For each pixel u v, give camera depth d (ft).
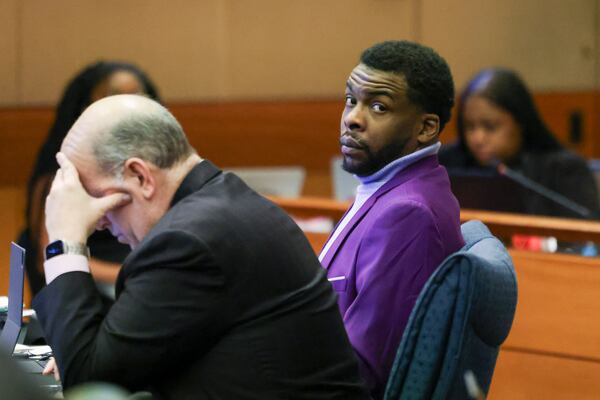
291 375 15.48
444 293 16.38
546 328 24.59
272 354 15.38
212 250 15.19
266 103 51.13
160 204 16.12
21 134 46.78
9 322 17.62
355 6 52.01
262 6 50.88
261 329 15.40
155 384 15.56
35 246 28.40
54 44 47.26
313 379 15.64
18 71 46.88
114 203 16.08
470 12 53.88
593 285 24.14
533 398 24.80
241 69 50.85
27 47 46.93
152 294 15.14
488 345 17.04
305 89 51.80
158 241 15.25
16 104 46.91
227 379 15.30
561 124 55.72
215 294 15.20
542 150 34.94
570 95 55.67
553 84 55.62
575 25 55.83
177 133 16.34
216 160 50.57
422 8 53.11
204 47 49.96
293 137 51.67
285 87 51.55
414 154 17.90
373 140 17.84
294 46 51.49
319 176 52.21
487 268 16.53
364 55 18.12
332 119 51.96
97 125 16.12
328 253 18.21
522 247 26.94
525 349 24.81
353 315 17.37
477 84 34.68
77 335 15.47
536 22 54.95
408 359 16.56
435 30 53.42
